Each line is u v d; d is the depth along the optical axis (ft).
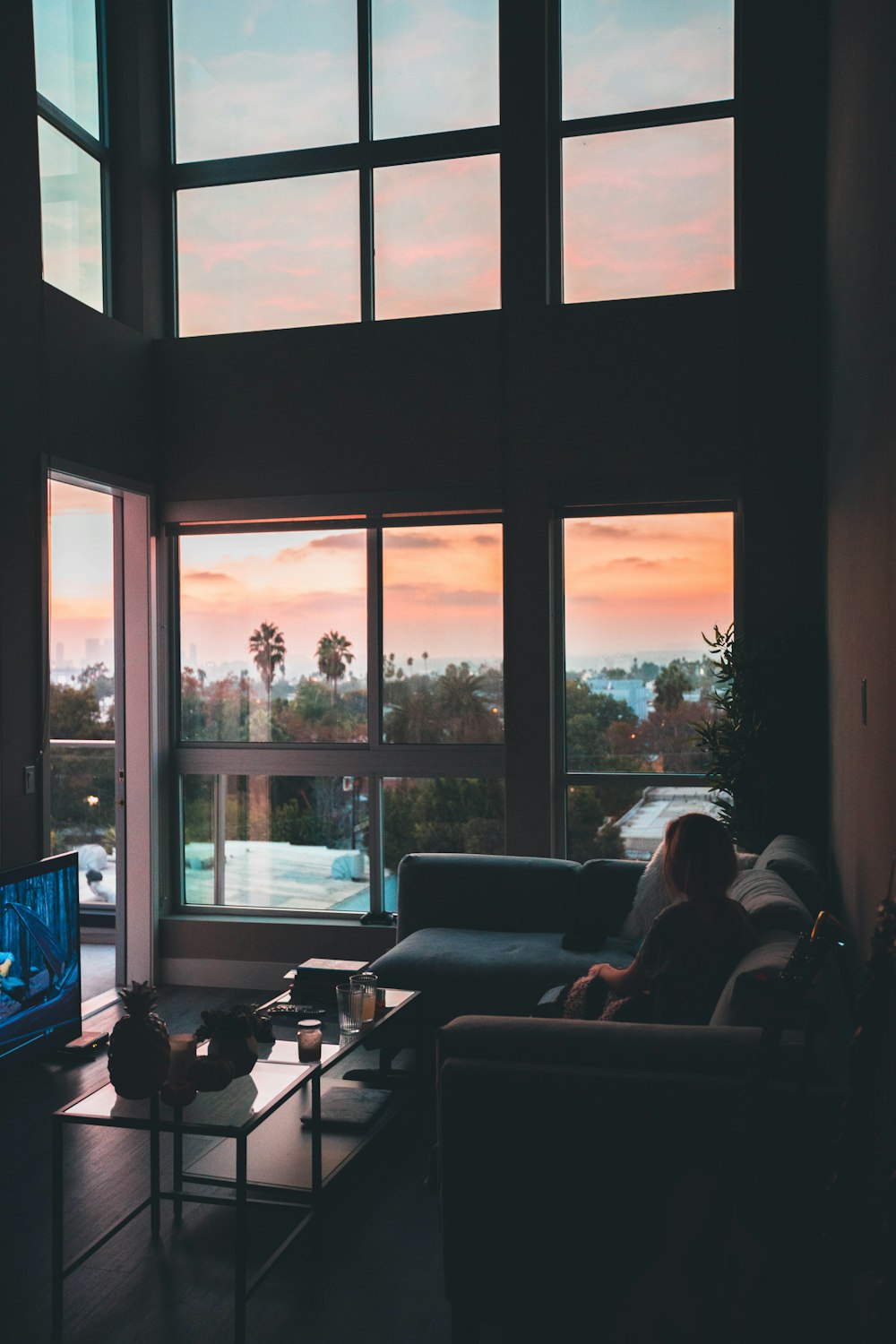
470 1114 7.92
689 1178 6.59
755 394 17.49
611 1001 10.28
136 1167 11.82
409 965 14.20
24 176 16.10
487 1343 8.55
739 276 17.89
